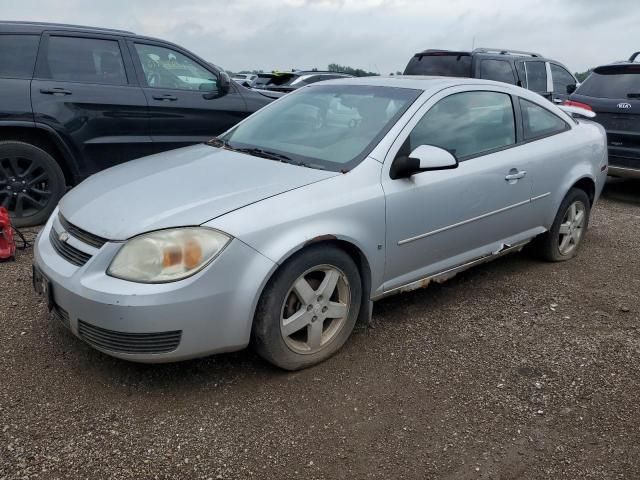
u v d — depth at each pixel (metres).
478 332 3.71
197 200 2.94
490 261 4.75
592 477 2.48
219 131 6.50
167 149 6.18
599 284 4.59
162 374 3.11
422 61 9.88
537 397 3.02
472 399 2.99
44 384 2.98
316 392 3.01
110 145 5.79
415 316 3.91
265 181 3.17
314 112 4.02
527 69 9.89
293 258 2.99
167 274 2.69
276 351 3.02
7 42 5.34
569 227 4.98
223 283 2.76
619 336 3.71
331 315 3.24
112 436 2.62
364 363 3.29
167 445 2.58
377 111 3.75
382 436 2.70
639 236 5.96
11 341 3.37
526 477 2.47
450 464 2.53
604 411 2.92
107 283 2.70
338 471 2.47
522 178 4.26
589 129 5.12
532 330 3.77
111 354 2.77
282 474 2.44
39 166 5.43
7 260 4.60
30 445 2.54
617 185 8.73
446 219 3.73
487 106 4.18
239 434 2.67
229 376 3.12
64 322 2.93
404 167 3.39
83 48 5.68
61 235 3.06
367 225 3.25
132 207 2.94
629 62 7.70
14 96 5.24
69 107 5.49
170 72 6.21
